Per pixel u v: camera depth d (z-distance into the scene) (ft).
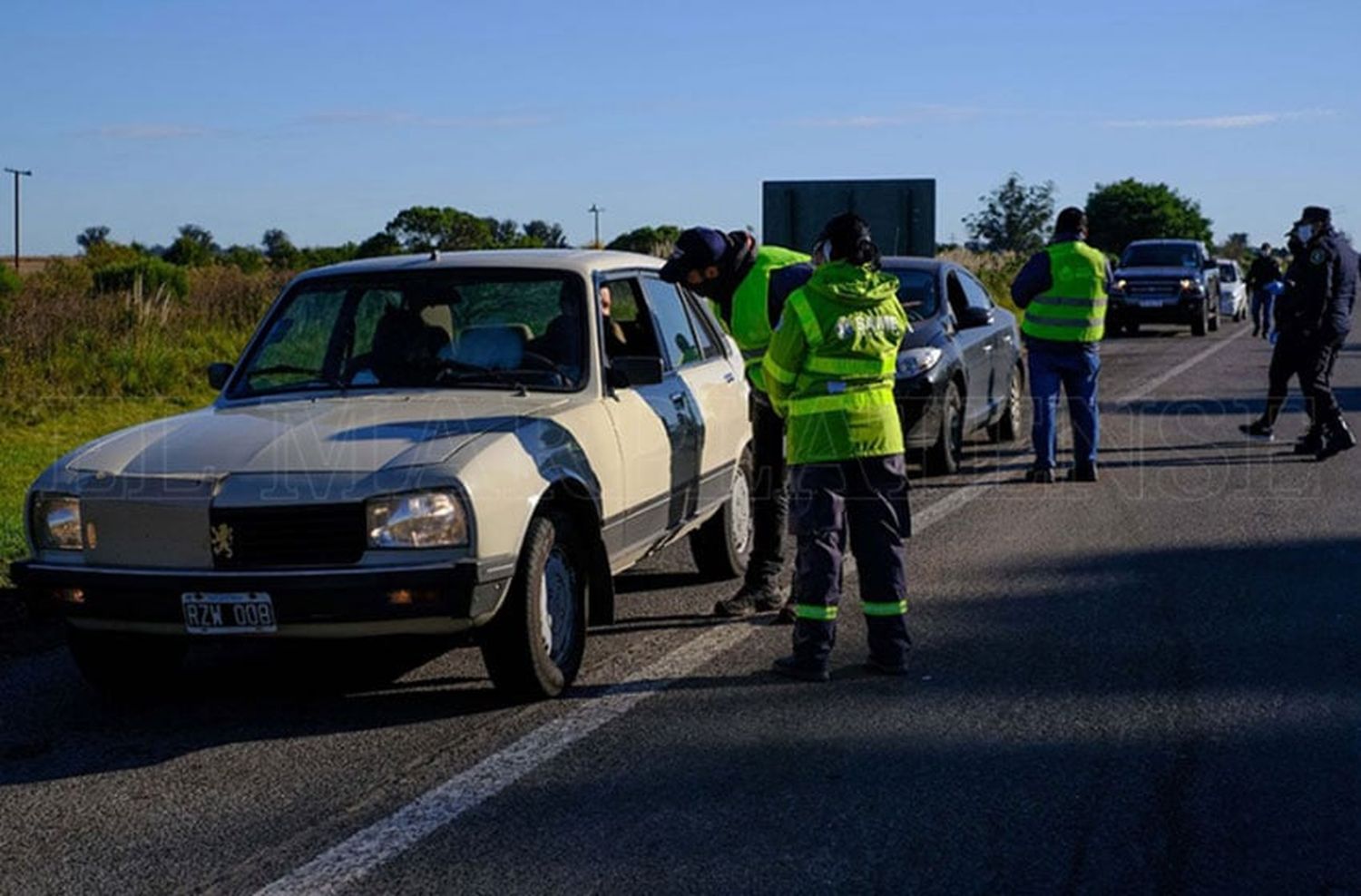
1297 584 25.71
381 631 17.75
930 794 15.83
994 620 23.58
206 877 14.06
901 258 43.24
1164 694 19.38
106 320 57.57
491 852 14.42
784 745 17.53
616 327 23.27
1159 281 98.17
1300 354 41.57
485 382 21.75
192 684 21.17
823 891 13.42
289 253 133.69
